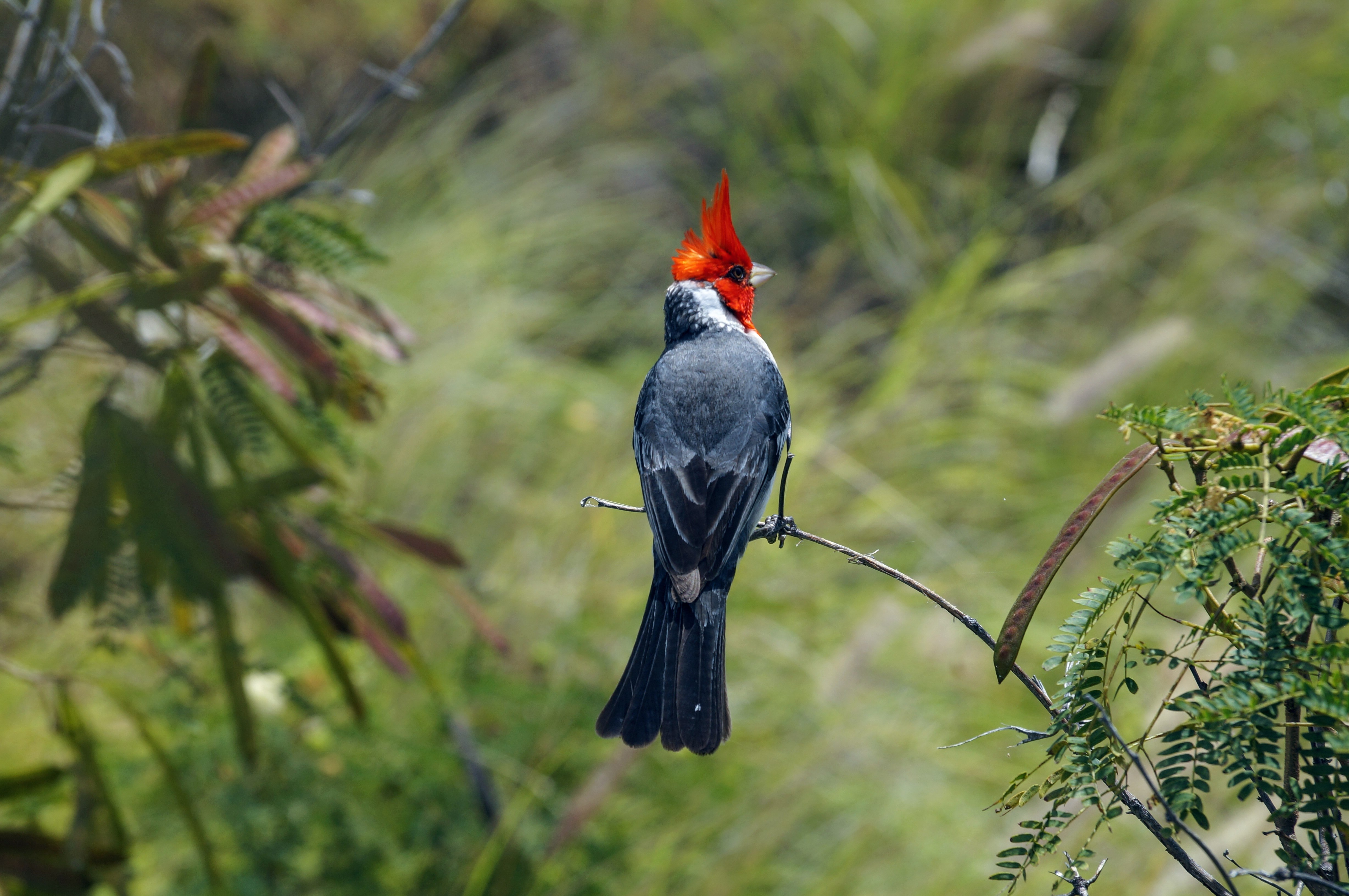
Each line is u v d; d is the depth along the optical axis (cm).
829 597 1252
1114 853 963
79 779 810
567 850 1005
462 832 1018
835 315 1719
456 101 1888
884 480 1398
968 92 1848
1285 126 1719
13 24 817
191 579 718
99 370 909
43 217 680
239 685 756
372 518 880
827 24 1902
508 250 1616
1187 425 348
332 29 1927
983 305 1594
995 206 1797
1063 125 1827
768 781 1071
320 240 725
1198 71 1794
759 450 726
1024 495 1386
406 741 1034
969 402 1507
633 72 1911
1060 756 362
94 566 698
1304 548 365
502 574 1285
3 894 795
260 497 761
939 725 1137
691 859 1013
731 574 675
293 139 774
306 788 993
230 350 697
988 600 1256
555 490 1378
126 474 696
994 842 1030
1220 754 328
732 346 785
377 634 821
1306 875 319
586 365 1574
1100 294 1638
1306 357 1545
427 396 1412
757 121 1884
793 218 1816
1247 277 1590
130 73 780
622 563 1301
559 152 1823
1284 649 326
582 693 1123
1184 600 325
